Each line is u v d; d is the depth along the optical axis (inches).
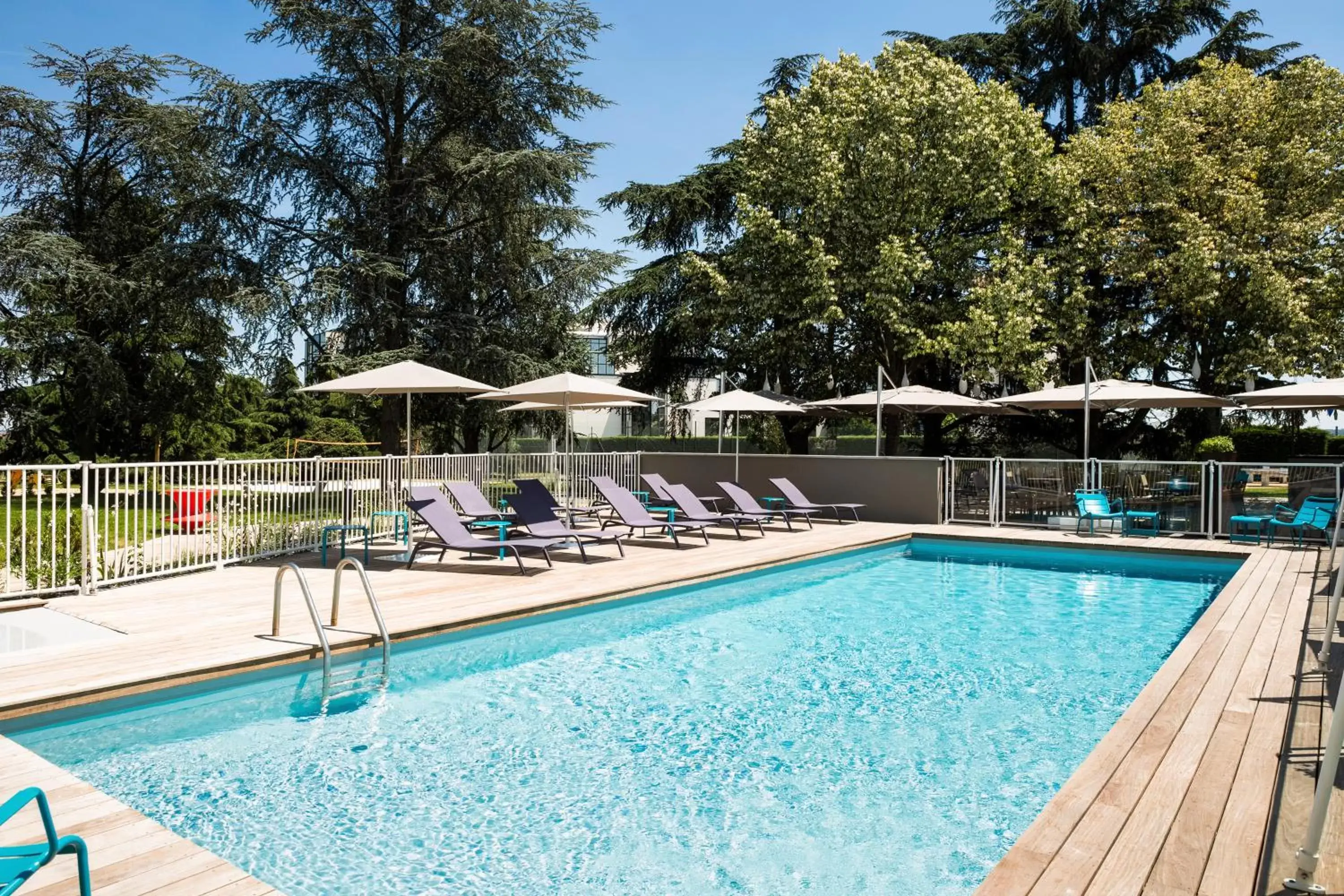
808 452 1171.3
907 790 200.1
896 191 908.6
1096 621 374.0
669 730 238.7
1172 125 847.1
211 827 179.2
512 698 265.3
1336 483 507.8
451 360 894.4
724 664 304.3
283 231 914.7
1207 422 916.0
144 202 1024.9
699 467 732.7
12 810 88.0
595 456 732.7
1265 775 168.7
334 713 249.4
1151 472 558.9
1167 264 839.7
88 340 896.9
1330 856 129.2
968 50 1013.8
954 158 870.4
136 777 204.4
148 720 237.0
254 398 1471.5
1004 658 314.3
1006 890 125.2
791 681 284.0
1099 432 1003.3
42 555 369.4
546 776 206.8
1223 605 338.0
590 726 241.3
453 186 951.0
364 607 336.2
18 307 918.4
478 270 976.3
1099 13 1004.6
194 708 245.9
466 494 500.4
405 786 200.2
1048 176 881.5
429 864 165.0
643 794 197.5
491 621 327.9
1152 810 152.6
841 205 915.4
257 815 184.7
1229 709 209.6
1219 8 987.9
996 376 930.7
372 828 179.3
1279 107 849.5
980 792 199.0
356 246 901.2
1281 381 862.5
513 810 188.9
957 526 629.3
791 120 927.0
